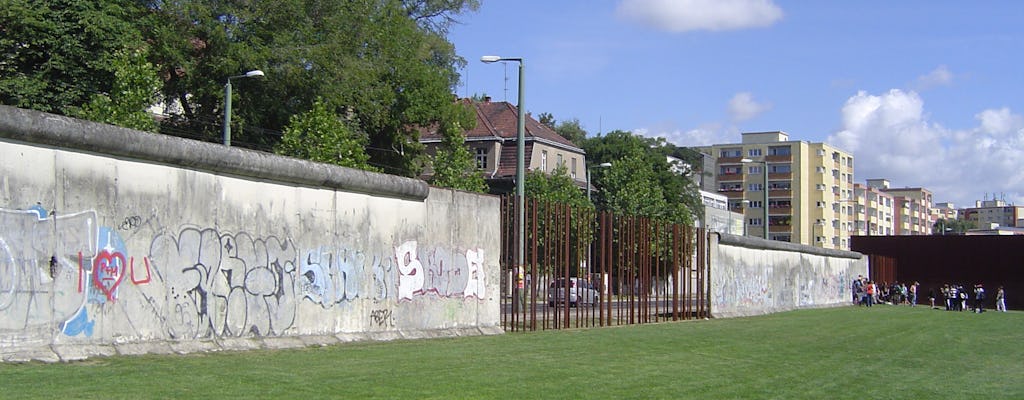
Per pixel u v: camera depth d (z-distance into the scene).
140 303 12.23
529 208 22.67
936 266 61.53
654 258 29.08
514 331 20.89
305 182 15.12
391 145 46.38
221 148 13.45
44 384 9.12
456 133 42.12
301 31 38.72
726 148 136.00
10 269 10.63
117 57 31.19
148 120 29.05
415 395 9.88
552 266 23.27
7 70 31.28
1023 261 58.81
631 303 25.95
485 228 20.17
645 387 11.59
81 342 11.41
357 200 16.33
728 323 27.83
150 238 12.41
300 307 14.98
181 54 36.34
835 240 136.12
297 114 38.59
